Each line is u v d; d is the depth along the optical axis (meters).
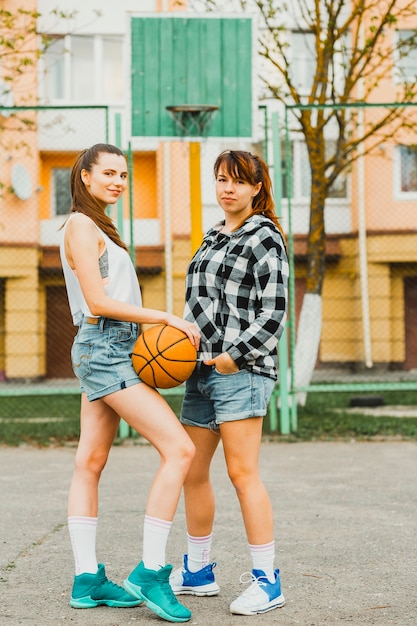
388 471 7.48
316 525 5.40
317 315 12.30
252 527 3.81
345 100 12.56
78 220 3.86
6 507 6.07
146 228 21.38
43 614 3.73
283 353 9.85
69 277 3.95
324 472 7.46
